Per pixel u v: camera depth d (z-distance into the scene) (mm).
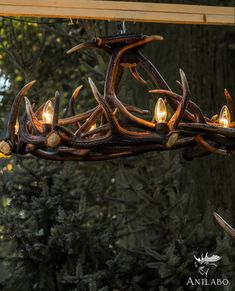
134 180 6750
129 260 6078
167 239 6098
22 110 6531
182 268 5719
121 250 6199
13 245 6023
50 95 7355
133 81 7684
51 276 5996
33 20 9828
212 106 7906
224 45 8070
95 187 6484
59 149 3549
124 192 7477
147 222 6156
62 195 6121
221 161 7773
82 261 5867
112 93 3426
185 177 7598
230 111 3826
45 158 3600
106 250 6117
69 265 5949
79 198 6219
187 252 5867
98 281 5848
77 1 3668
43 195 5980
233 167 7812
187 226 6168
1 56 8906
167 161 6176
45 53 10180
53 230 5727
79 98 9414
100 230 6055
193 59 7918
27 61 6766
